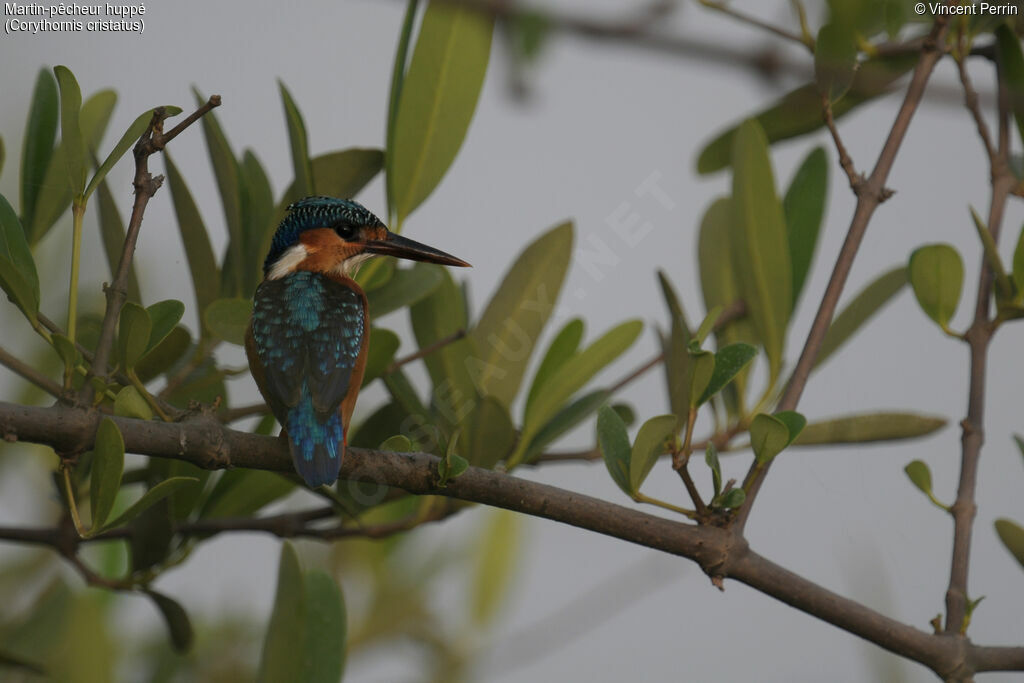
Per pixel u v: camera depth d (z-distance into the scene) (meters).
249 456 5.68
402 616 8.15
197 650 7.75
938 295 6.39
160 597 6.91
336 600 5.89
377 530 6.99
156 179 5.35
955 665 5.51
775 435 5.27
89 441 5.17
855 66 5.92
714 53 3.36
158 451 5.43
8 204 5.45
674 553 5.49
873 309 7.73
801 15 5.86
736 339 7.71
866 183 6.18
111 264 7.23
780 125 7.99
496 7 2.92
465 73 7.00
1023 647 5.61
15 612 7.30
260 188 7.41
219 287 7.19
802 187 7.79
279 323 6.71
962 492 6.07
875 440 7.17
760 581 5.52
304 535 7.10
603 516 5.48
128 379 5.69
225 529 7.11
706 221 7.99
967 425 6.22
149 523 6.78
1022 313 6.23
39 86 6.94
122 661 7.59
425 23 6.96
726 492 5.36
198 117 5.27
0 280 5.16
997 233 6.61
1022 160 7.16
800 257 7.69
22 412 5.08
